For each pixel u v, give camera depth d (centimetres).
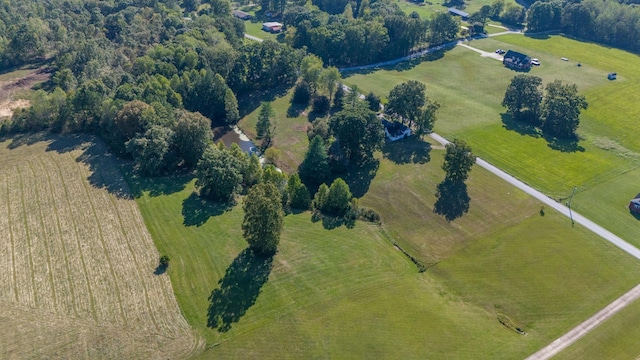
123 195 9250
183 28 17150
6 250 7738
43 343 6144
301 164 10919
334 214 9244
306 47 17025
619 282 7550
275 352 6166
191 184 9844
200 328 6475
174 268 7506
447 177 10281
